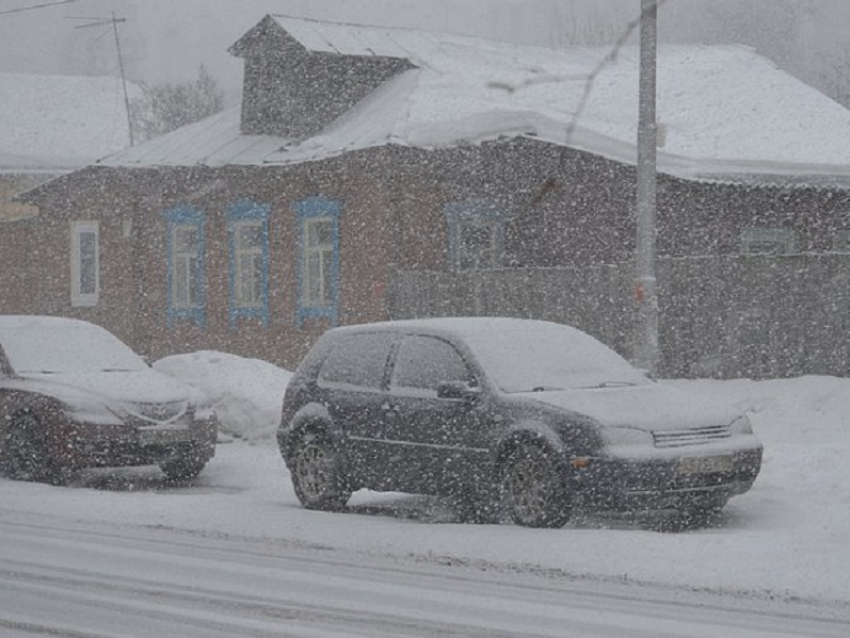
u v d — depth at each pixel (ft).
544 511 71.82
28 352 100.48
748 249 141.59
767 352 115.96
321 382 83.51
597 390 75.51
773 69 172.76
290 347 156.66
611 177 136.87
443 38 171.32
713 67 171.73
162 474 103.81
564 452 71.15
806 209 144.97
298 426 83.56
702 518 76.02
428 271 140.87
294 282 156.04
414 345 79.82
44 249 194.59
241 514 79.92
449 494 76.64
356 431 80.59
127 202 181.06
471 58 166.81
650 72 97.30
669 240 136.98
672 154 138.31
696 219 138.41
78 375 98.22
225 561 65.87
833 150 149.79
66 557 66.95
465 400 75.51
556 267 134.51
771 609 54.19
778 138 151.23
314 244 154.71
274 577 61.31
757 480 83.56
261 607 54.19
